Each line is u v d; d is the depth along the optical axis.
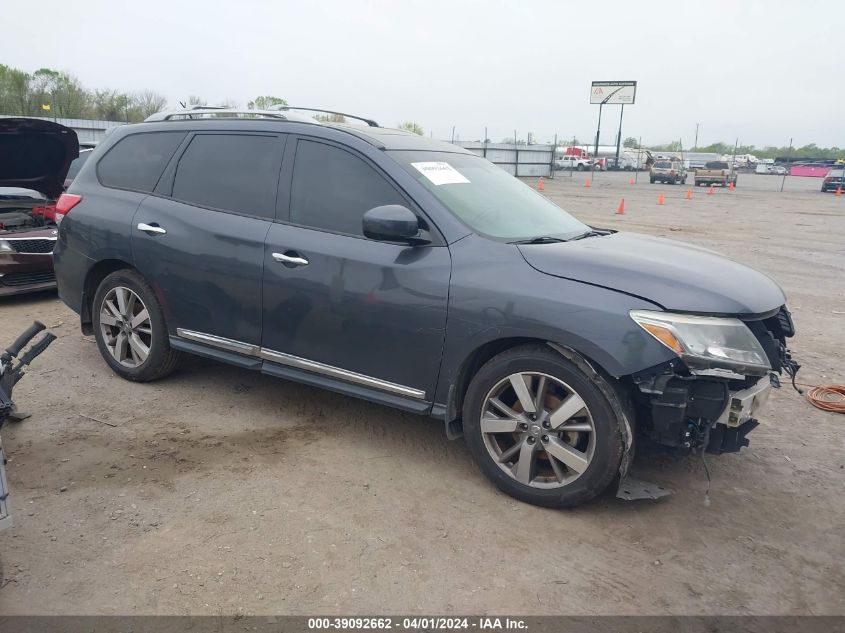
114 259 4.83
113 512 3.28
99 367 5.27
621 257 3.51
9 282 7.12
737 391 3.31
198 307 4.46
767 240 14.78
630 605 2.77
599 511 3.46
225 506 3.38
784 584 2.93
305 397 4.82
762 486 3.78
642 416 3.41
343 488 3.60
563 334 3.23
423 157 4.15
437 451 4.07
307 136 4.18
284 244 4.05
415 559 3.02
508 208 4.14
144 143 4.95
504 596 2.80
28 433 4.09
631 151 72.44
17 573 2.81
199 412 4.50
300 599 2.73
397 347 3.73
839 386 5.32
